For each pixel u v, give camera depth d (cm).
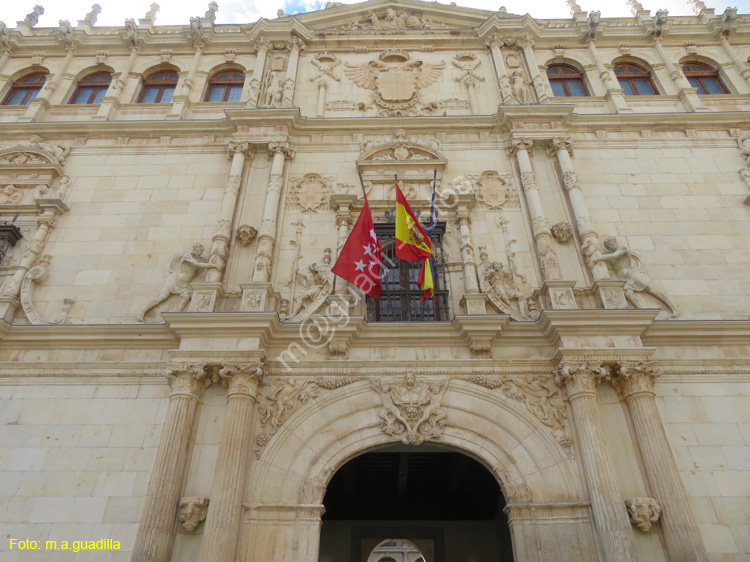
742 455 955
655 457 907
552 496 909
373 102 1590
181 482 906
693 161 1406
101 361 1065
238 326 1025
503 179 1368
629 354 997
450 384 1024
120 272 1216
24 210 1320
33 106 1544
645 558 849
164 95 1656
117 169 1405
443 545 1521
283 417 989
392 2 1856
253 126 1445
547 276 1154
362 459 1296
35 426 999
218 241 1210
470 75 1633
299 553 865
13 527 898
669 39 1753
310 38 1739
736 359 1055
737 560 857
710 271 1205
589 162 1404
